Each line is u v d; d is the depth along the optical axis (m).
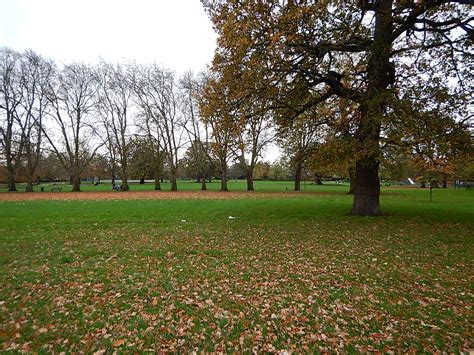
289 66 11.51
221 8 12.13
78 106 43.22
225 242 10.08
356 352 3.97
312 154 15.41
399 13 11.38
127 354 3.94
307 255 8.49
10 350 3.98
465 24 11.84
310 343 4.19
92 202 23.73
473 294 5.78
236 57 11.17
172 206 20.41
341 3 10.64
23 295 5.80
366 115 11.25
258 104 13.50
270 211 17.45
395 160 13.74
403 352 3.96
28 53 40.94
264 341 4.25
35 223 13.38
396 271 7.12
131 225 13.12
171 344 4.18
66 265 7.67
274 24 10.54
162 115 44.38
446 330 4.48
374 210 15.07
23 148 45.00
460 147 11.38
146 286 6.24
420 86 12.17
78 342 4.21
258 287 6.18
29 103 42.88
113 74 43.22
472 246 9.29
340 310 5.15
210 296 5.73
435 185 56.72
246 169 45.31
